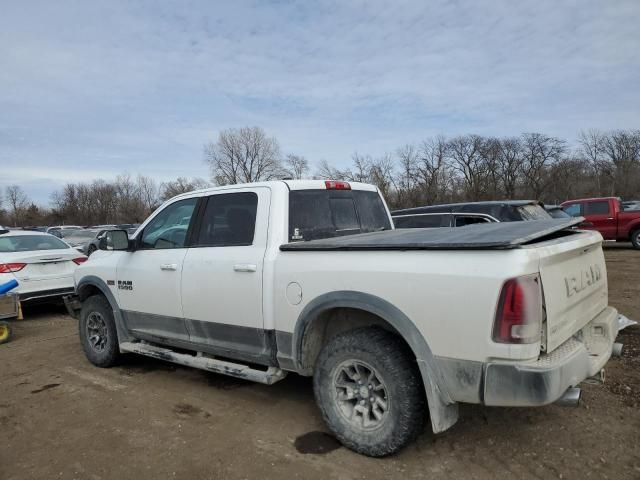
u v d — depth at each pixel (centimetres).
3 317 689
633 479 294
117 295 520
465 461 321
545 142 6500
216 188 448
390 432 313
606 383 435
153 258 479
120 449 356
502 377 270
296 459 332
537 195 6512
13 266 829
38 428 398
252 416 405
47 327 809
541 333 274
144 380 506
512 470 309
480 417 382
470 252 282
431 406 294
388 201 5578
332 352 339
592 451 327
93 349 563
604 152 6850
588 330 347
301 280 355
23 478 322
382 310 311
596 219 1627
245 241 406
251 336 394
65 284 879
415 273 298
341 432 337
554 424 366
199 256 432
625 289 870
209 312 421
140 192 8275
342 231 438
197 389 474
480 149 6562
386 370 312
